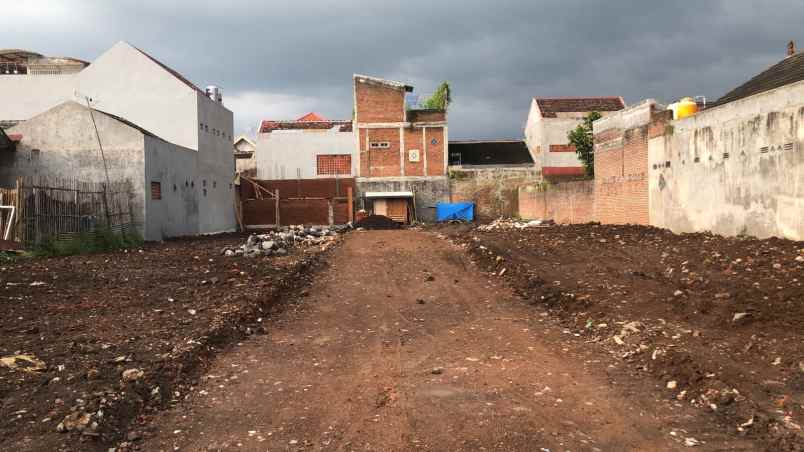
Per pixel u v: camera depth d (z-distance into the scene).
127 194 24.03
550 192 31.06
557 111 50.59
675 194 17.52
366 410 5.54
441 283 13.45
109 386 5.65
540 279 11.82
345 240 25.45
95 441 4.67
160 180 26.22
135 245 22.30
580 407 5.52
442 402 5.70
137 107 31.80
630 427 5.04
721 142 14.95
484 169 43.41
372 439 4.88
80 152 23.98
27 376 5.87
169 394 5.90
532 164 50.09
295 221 41.19
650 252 14.12
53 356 6.59
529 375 6.51
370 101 42.91
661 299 9.20
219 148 36.12
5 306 9.59
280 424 5.23
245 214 40.91
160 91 31.77
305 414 5.47
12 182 23.73
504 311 10.18
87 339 7.43
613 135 22.58
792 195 12.20
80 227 20.56
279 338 8.41
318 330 8.93
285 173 44.78
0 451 4.34
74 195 20.41
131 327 8.16
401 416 5.36
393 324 9.30
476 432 4.96
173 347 7.09
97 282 12.42
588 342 7.88
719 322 7.69
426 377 6.51
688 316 8.14
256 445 4.79
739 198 14.17
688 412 5.34
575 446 4.67
